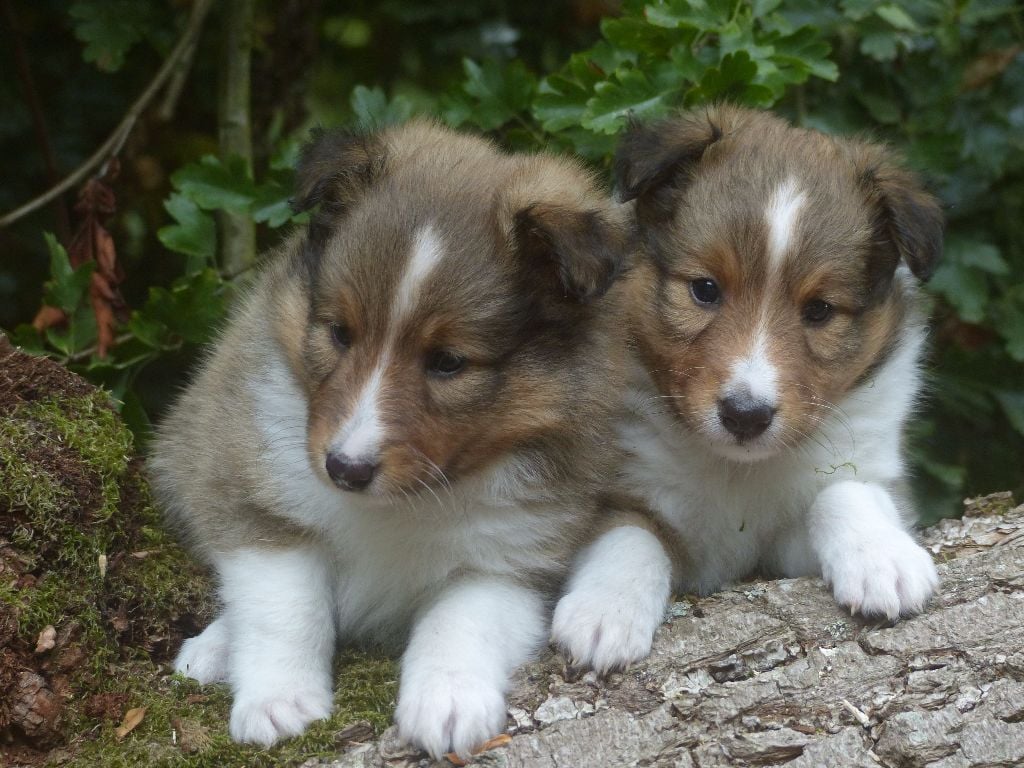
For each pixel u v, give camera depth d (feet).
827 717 3.27
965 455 4.35
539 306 3.39
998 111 4.25
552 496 3.47
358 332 3.34
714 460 3.61
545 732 3.27
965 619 3.34
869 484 3.64
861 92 4.19
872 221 3.60
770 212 3.53
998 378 4.28
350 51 4.79
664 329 3.56
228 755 3.30
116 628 3.43
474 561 3.49
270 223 3.95
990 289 4.31
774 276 3.52
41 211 4.54
